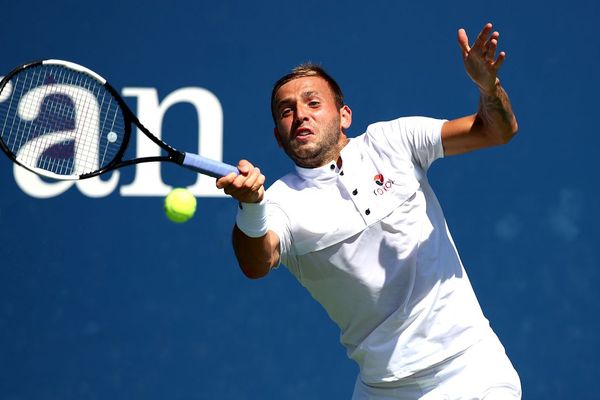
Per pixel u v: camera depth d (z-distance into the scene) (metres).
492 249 21.97
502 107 13.30
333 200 14.24
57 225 22.55
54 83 22.48
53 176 14.06
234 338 22.05
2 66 22.91
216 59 22.89
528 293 21.81
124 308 22.28
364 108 22.66
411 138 14.33
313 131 14.30
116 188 22.52
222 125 22.73
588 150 22.27
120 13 23.03
